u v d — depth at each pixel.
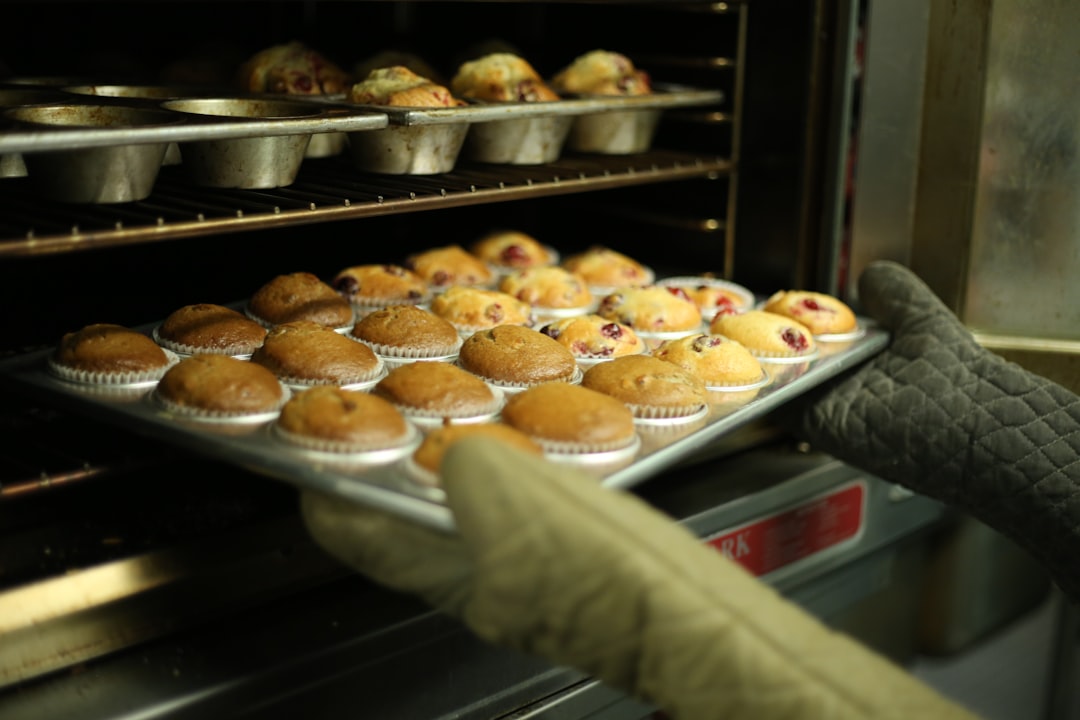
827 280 1.69
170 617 1.12
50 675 1.06
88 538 1.13
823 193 1.68
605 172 1.60
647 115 1.78
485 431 1.04
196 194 1.32
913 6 1.55
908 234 1.64
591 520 0.86
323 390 1.10
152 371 1.21
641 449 1.12
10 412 1.32
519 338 1.31
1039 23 1.49
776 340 1.44
